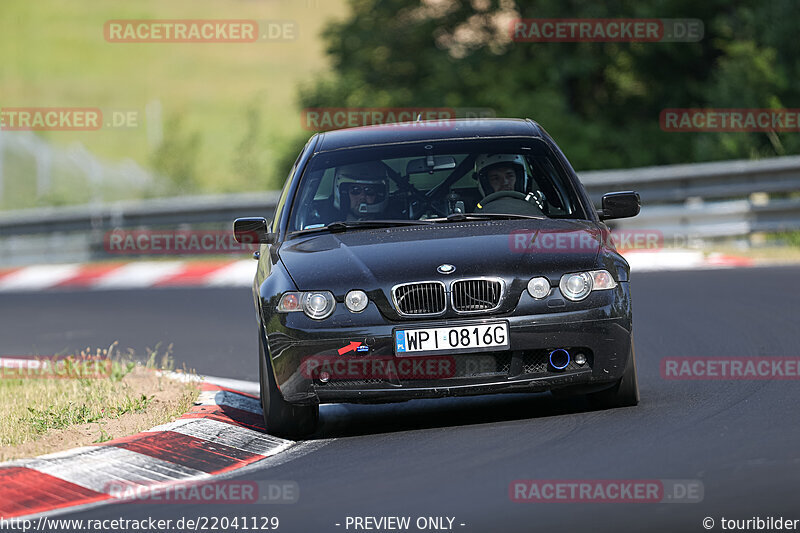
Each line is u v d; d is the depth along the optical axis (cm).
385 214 2652
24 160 16088
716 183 5778
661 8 10144
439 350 2316
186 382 3161
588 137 10281
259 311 2520
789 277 4506
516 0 11088
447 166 2730
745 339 3331
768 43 9169
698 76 11100
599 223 2598
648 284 4747
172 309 5209
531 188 2680
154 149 13850
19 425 2661
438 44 11275
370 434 2456
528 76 10550
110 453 2352
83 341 4494
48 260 7506
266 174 13300
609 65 10881
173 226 7219
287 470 2178
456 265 2356
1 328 5094
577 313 2341
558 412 2483
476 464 2055
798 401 2397
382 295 2344
